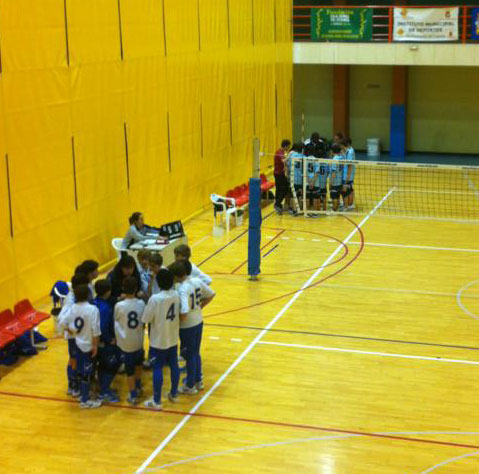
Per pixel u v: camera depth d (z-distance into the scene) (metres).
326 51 25.45
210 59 19.00
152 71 15.99
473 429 8.61
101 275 14.05
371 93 28.70
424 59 24.39
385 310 12.46
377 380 9.89
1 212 11.60
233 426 8.74
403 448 8.21
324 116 29.42
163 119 16.62
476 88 27.52
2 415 9.09
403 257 15.46
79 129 13.51
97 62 13.93
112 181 14.66
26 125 12.10
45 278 12.80
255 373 10.14
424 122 28.36
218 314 12.34
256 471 7.79
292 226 18.03
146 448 8.28
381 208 19.91
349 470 7.78
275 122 24.47
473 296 13.09
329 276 14.27
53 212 12.91
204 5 18.48
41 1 12.27
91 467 7.91
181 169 17.70
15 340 10.85
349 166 19.11
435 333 11.46
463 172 25.30
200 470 7.82
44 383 9.97
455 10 23.92
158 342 8.95
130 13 14.96
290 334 11.48
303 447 8.25
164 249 13.49
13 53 11.71
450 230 17.58
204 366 10.38
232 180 21.00
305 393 9.55
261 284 13.84
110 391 9.40
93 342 8.94
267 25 23.16
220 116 19.89
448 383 9.80
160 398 9.18
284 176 18.92
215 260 15.32
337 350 10.87
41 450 8.27
